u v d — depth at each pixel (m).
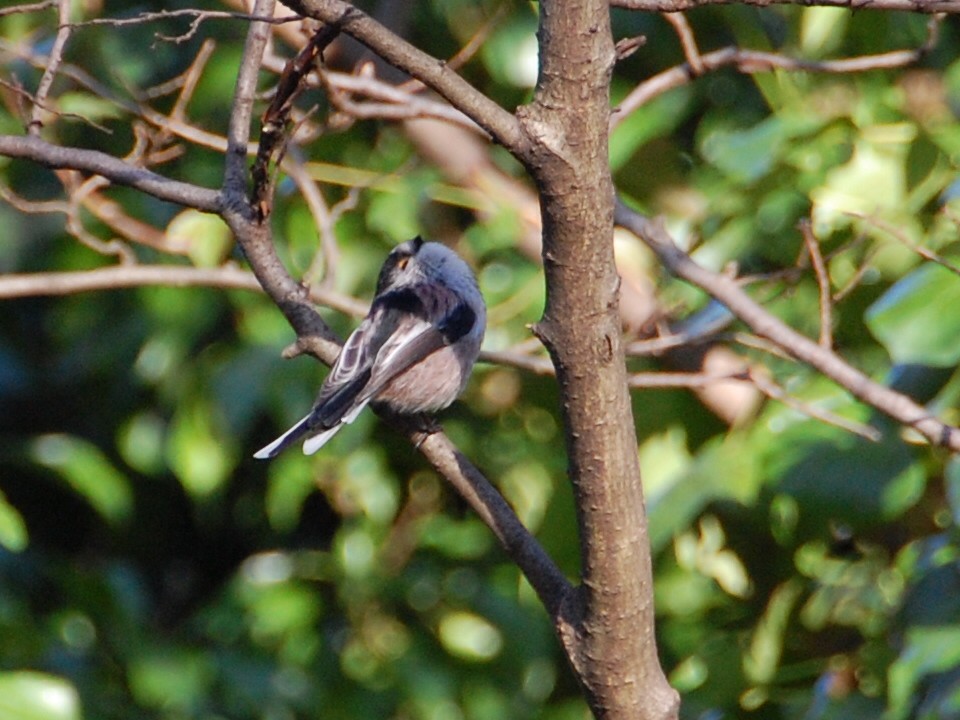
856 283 8.99
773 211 9.87
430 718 12.70
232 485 15.24
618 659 6.09
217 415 12.15
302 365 12.19
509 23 11.98
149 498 15.79
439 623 13.14
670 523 8.62
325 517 15.70
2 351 15.07
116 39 12.41
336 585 13.54
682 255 8.75
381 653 13.05
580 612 6.17
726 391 10.28
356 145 12.17
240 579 13.37
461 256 11.25
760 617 10.23
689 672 10.31
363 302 10.31
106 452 14.76
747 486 8.59
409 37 12.41
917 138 9.30
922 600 8.16
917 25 10.58
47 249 13.72
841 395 8.91
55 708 10.05
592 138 5.62
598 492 5.94
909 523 9.59
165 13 6.65
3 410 14.91
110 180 7.74
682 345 9.00
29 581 13.35
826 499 8.39
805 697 9.27
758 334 8.48
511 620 13.05
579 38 5.54
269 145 7.25
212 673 12.49
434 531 13.45
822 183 9.63
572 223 5.68
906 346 7.95
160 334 12.52
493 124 5.62
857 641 9.78
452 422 12.90
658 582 10.69
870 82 10.45
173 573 16.08
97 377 14.31
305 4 5.76
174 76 12.50
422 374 9.48
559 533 9.80
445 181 11.73
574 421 5.92
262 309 12.30
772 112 12.09
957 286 8.06
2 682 10.05
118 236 12.68
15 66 11.88
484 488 6.91
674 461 10.25
